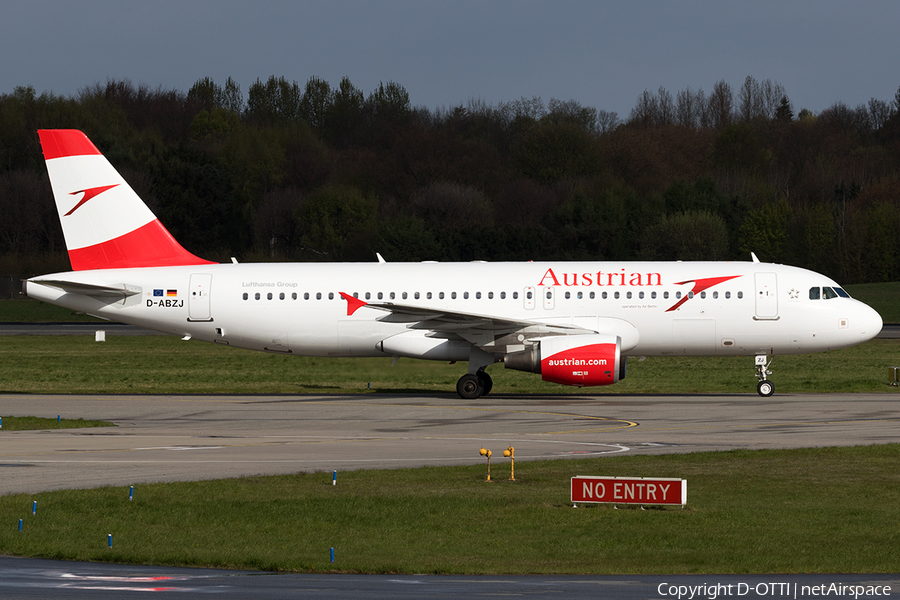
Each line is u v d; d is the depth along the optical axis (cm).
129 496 7112
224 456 9081
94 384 17362
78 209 15362
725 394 15175
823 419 11756
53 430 11025
